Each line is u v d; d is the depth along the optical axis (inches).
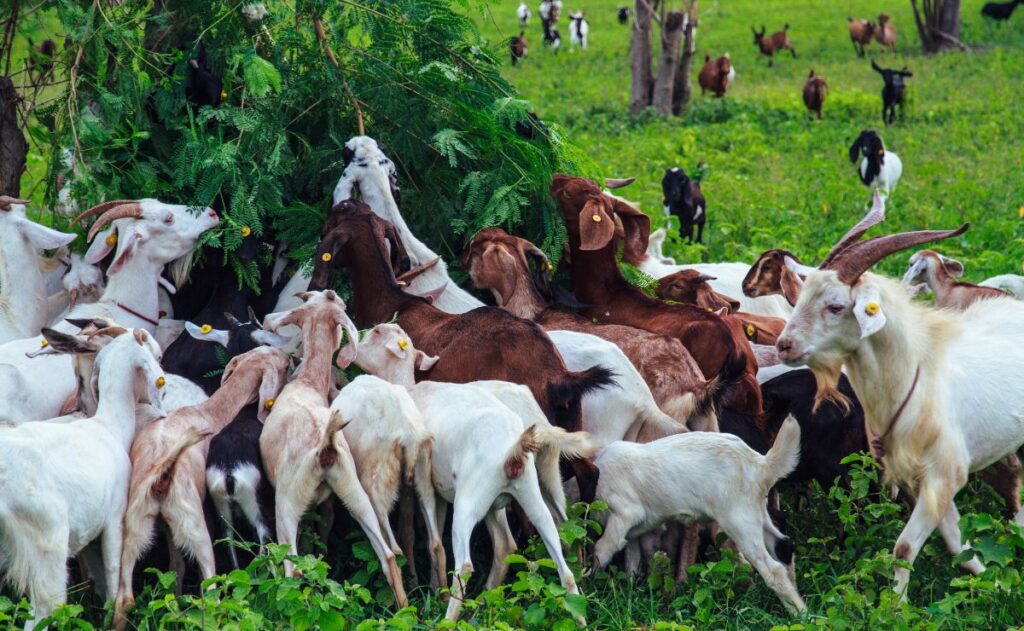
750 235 796.0
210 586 326.3
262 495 366.3
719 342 435.2
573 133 1290.6
